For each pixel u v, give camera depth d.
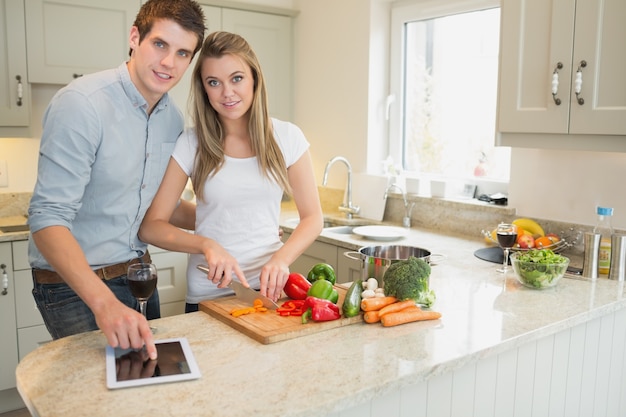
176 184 1.90
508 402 1.71
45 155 1.56
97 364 1.35
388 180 3.42
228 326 1.60
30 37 3.06
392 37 3.56
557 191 2.66
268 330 1.50
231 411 1.13
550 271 1.95
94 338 1.51
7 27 3.00
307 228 1.93
